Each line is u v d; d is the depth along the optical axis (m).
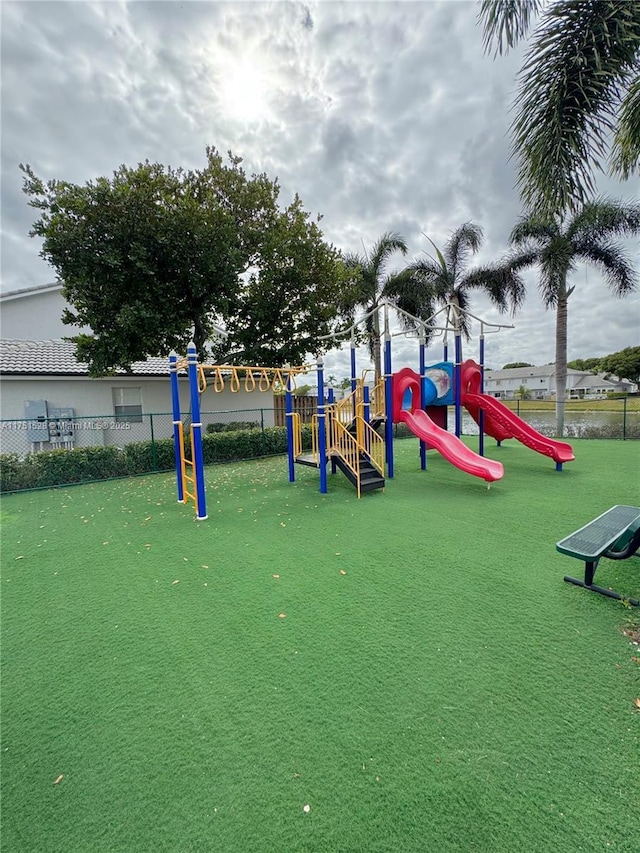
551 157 3.50
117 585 3.44
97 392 11.62
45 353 12.09
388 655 2.38
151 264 8.52
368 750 1.74
